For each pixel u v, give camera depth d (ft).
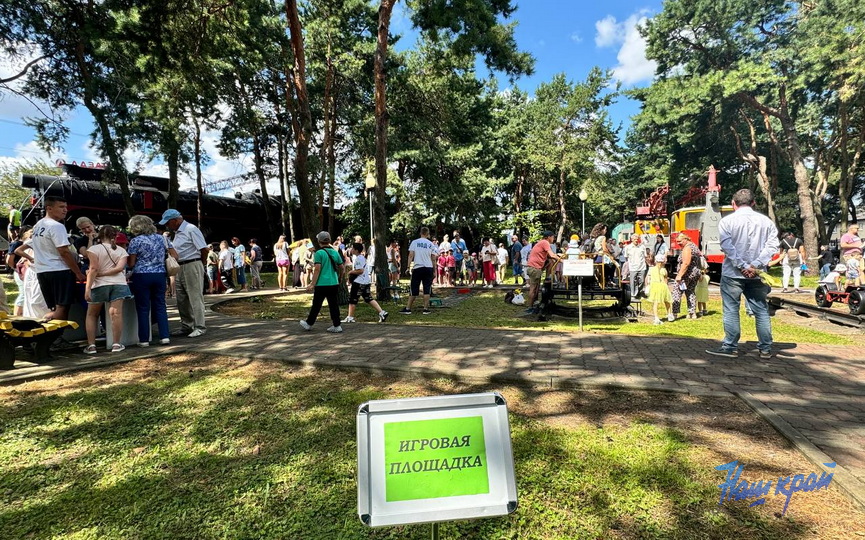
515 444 10.36
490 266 58.54
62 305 18.71
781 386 13.99
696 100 83.92
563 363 16.83
